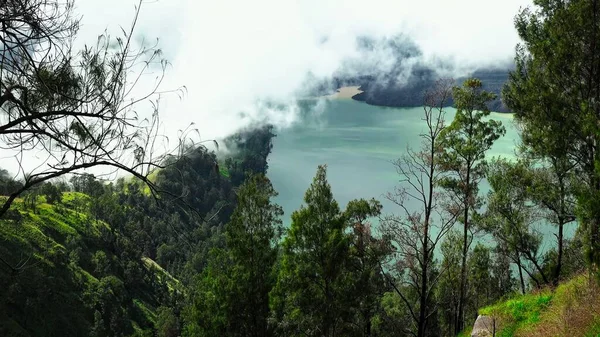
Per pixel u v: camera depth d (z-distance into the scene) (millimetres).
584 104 14211
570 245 23312
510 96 19969
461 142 24750
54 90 4637
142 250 121562
